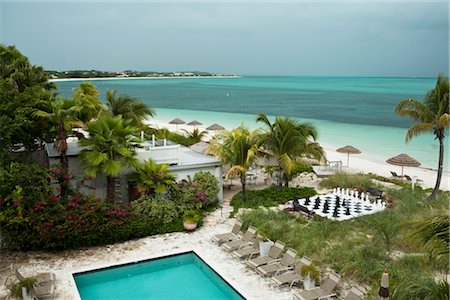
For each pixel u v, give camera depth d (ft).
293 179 96.78
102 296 45.83
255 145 76.84
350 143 155.02
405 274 43.37
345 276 46.91
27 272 49.44
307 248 52.29
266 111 268.82
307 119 223.30
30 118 65.36
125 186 72.08
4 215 52.16
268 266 48.62
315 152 84.53
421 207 70.64
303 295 41.52
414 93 440.86
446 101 75.00
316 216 66.85
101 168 62.39
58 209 56.13
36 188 56.24
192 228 62.39
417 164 94.48
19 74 94.38
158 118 234.58
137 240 59.62
